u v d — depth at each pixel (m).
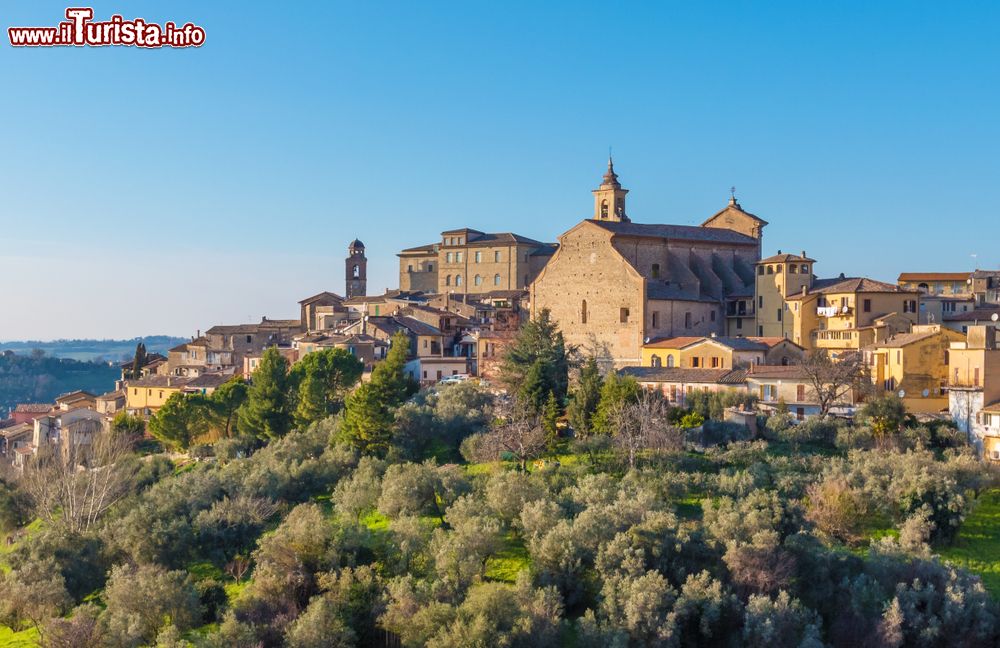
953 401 110.38
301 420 139.38
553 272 158.50
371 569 83.44
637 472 99.88
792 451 106.19
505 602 74.62
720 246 168.50
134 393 183.50
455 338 178.50
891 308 142.50
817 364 119.00
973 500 89.94
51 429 172.12
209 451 141.75
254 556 88.56
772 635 72.88
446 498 98.31
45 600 87.00
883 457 97.56
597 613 77.56
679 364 140.75
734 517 83.06
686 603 75.75
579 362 143.75
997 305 161.50
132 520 97.94
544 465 106.88
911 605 75.00
